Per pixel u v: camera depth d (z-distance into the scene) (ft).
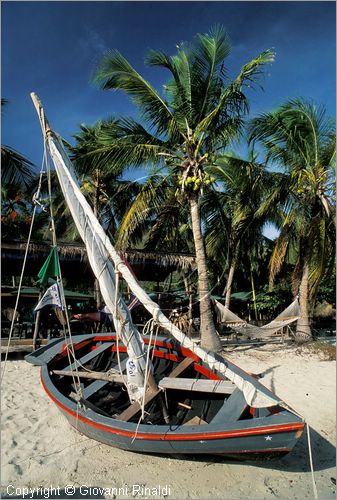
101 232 18.07
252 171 46.24
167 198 49.73
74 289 76.74
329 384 30.09
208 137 42.78
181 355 22.58
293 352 41.91
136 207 42.88
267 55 35.32
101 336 27.63
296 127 45.60
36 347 40.24
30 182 46.91
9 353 39.70
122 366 23.73
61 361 25.17
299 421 13.88
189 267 47.98
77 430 20.75
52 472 17.16
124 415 17.72
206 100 41.22
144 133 42.65
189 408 19.15
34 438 20.39
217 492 15.98
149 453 18.60
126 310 19.01
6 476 16.80
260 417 14.90
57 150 19.08
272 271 49.14
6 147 40.98
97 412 18.97
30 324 51.85
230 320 48.24
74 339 27.45
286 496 15.76
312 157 46.96
